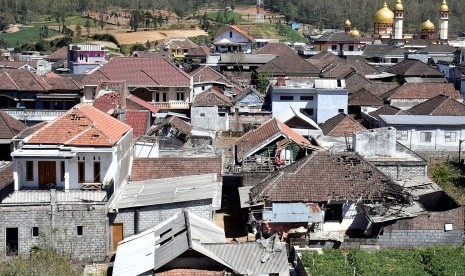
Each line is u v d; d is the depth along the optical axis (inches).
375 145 2298.2
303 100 3216.0
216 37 5565.9
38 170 1779.0
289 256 1711.4
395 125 2608.3
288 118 2755.9
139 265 1486.2
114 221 1731.1
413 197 1854.1
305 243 1722.4
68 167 1764.3
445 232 1724.9
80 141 1776.6
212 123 3161.9
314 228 1792.6
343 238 1733.5
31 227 1684.3
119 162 1881.2
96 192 1712.6
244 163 2206.0
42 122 2635.3
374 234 1769.2
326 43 5462.6
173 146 2583.7
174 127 2652.6
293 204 1776.6
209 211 1766.7
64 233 1690.5
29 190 1733.5
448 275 1528.1
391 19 6678.2
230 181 2167.8
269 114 3203.7
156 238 1626.5
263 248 1537.9
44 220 1685.5
